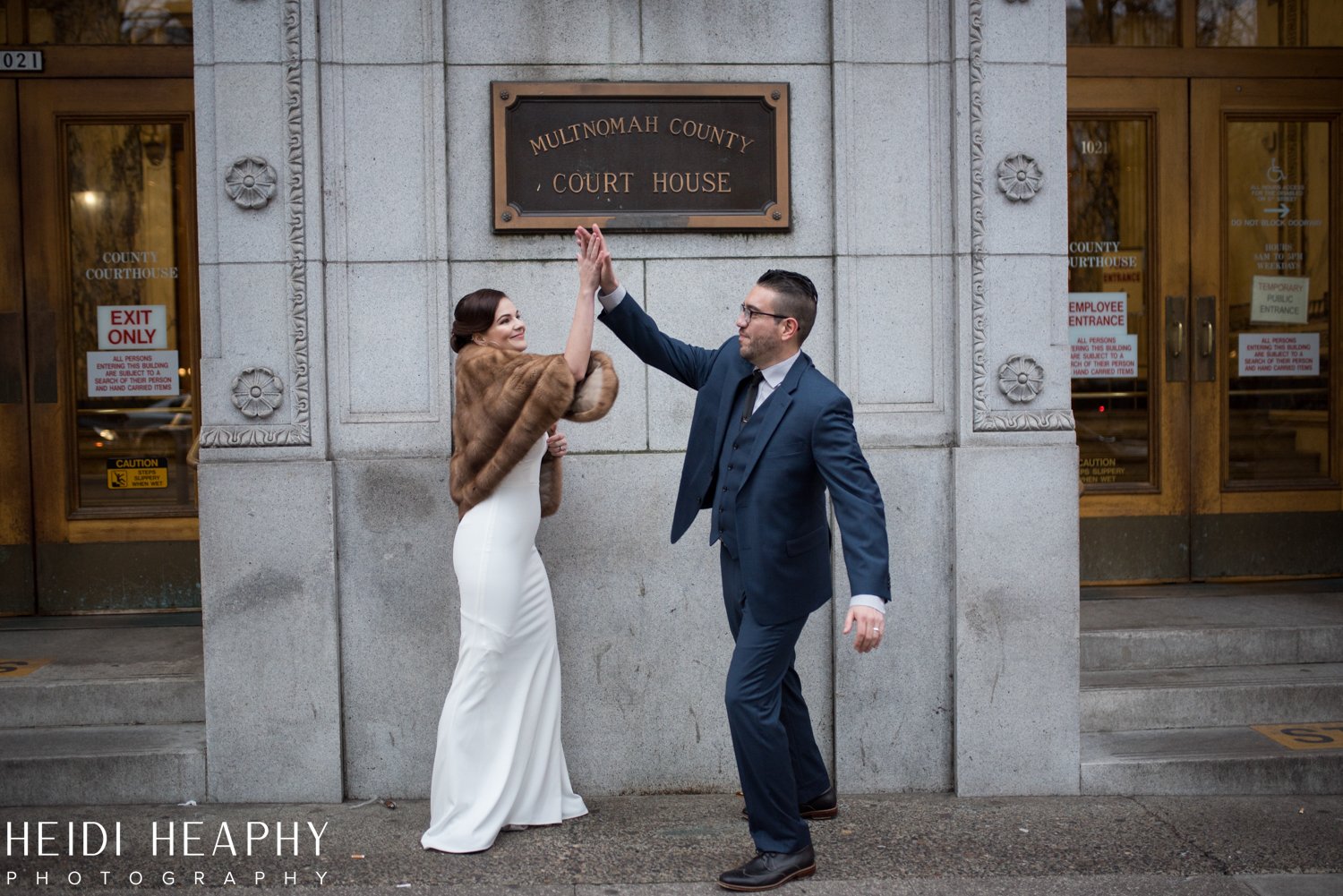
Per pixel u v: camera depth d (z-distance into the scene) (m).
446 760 3.96
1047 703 4.45
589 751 4.47
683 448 4.47
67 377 5.77
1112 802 4.38
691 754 4.49
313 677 4.32
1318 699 4.85
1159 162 6.05
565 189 4.42
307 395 4.30
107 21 5.77
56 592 5.77
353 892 3.61
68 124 5.76
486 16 4.40
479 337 4.02
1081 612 5.47
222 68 4.27
